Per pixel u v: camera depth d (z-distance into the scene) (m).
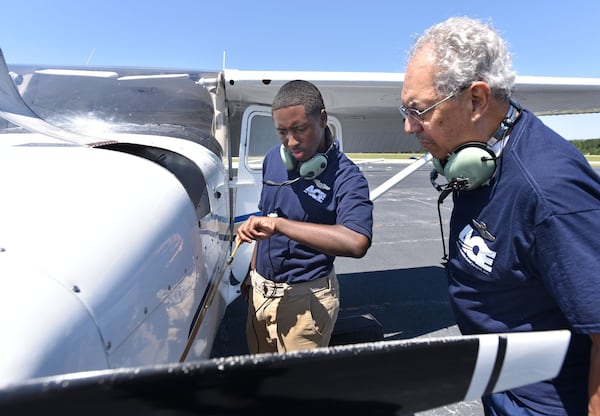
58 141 1.40
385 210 9.09
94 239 0.85
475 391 0.69
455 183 0.98
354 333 2.75
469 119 0.94
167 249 1.12
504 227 0.94
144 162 1.30
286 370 0.55
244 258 3.00
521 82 3.23
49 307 0.69
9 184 0.92
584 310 0.80
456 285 1.14
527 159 0.90
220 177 2.17
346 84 3.08
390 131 4.61
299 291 1.72
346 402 0.60
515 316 1.01
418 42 0.99
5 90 1.58
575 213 0.83
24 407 0.43
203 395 0.52
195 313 1.39
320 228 1.41
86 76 2.52
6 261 0.72
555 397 0.99
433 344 0.62
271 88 2.98
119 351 0.85
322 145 1.63
